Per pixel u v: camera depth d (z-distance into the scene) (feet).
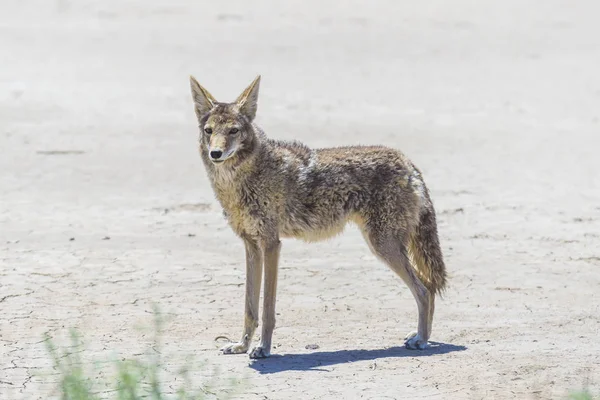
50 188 96.22
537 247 79.46
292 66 171.42
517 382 49.11
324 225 55.83
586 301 65.77
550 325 60.44
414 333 56.59
